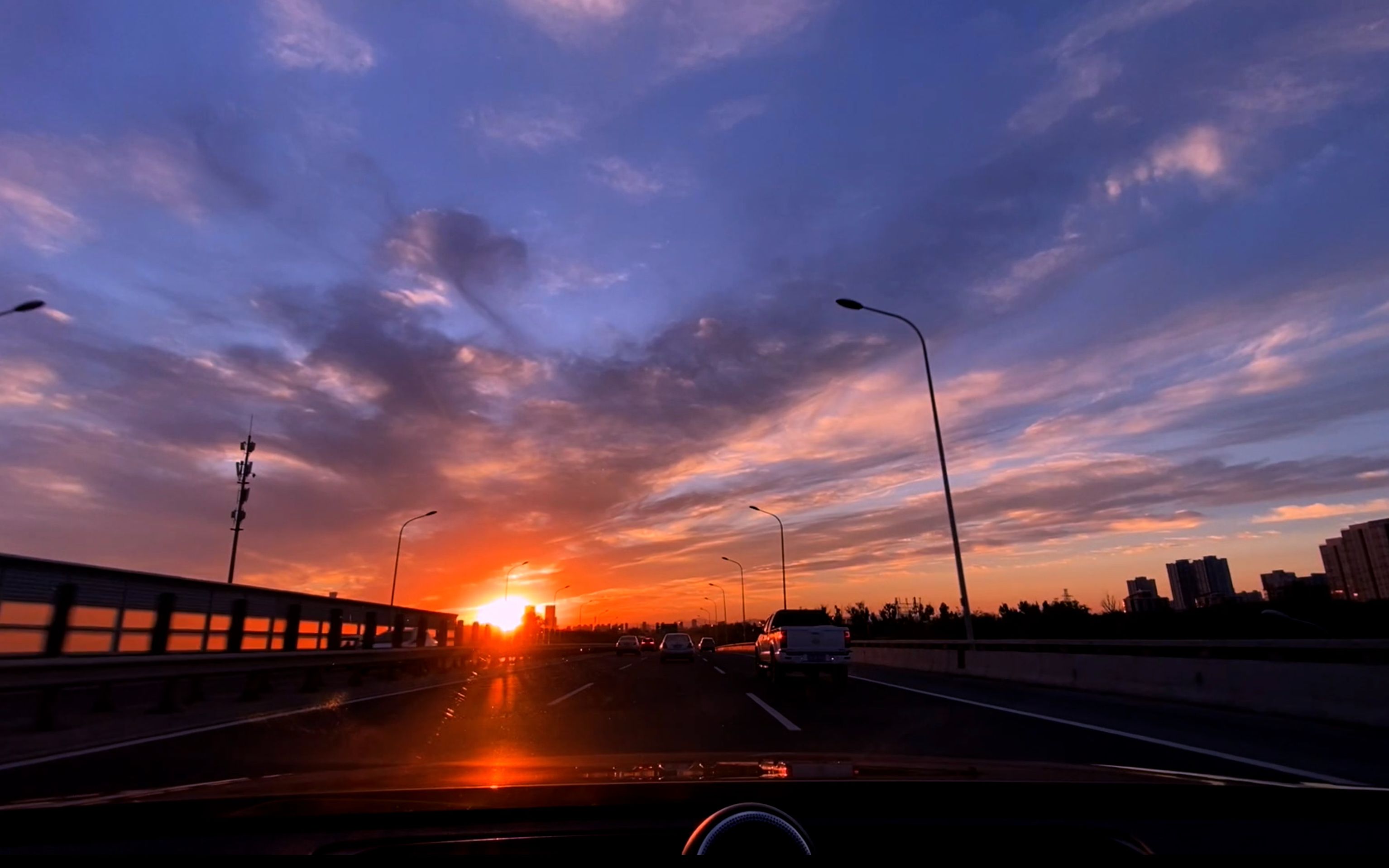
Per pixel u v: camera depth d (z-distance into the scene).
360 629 31.88
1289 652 19.66
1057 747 10.13
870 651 37.28
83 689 21.91
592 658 58.03
